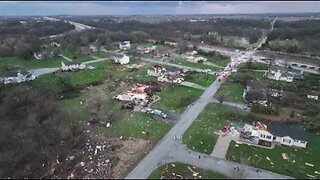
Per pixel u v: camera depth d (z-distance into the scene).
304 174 60.38
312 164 64.25
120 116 84.00
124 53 167.75
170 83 114.06
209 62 153.38
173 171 58.84
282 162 64.19
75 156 64.12
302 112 90.38
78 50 168.75
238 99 99.44
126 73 126.50
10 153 65.50
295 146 71.56
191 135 73.81
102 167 60.00
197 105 94.00
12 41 172.00
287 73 126.12
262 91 103.25
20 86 101.12
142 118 82.94
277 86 113.94
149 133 74.31
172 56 164.62
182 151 66.38
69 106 90.25
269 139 73.12
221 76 126.56
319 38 196.50
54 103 89.06
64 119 80.44
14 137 70.81
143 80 116.62
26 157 63.19
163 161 62.22
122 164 60.97
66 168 60.03
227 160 63.44
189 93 104.44
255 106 89.50
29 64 140.12
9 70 123.06
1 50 153.00
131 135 73.25
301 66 153.50
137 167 59.97
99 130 75.81
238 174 58.50
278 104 95.56
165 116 83.81
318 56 174.88
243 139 72.44
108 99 96.25
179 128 77.69
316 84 118.94
